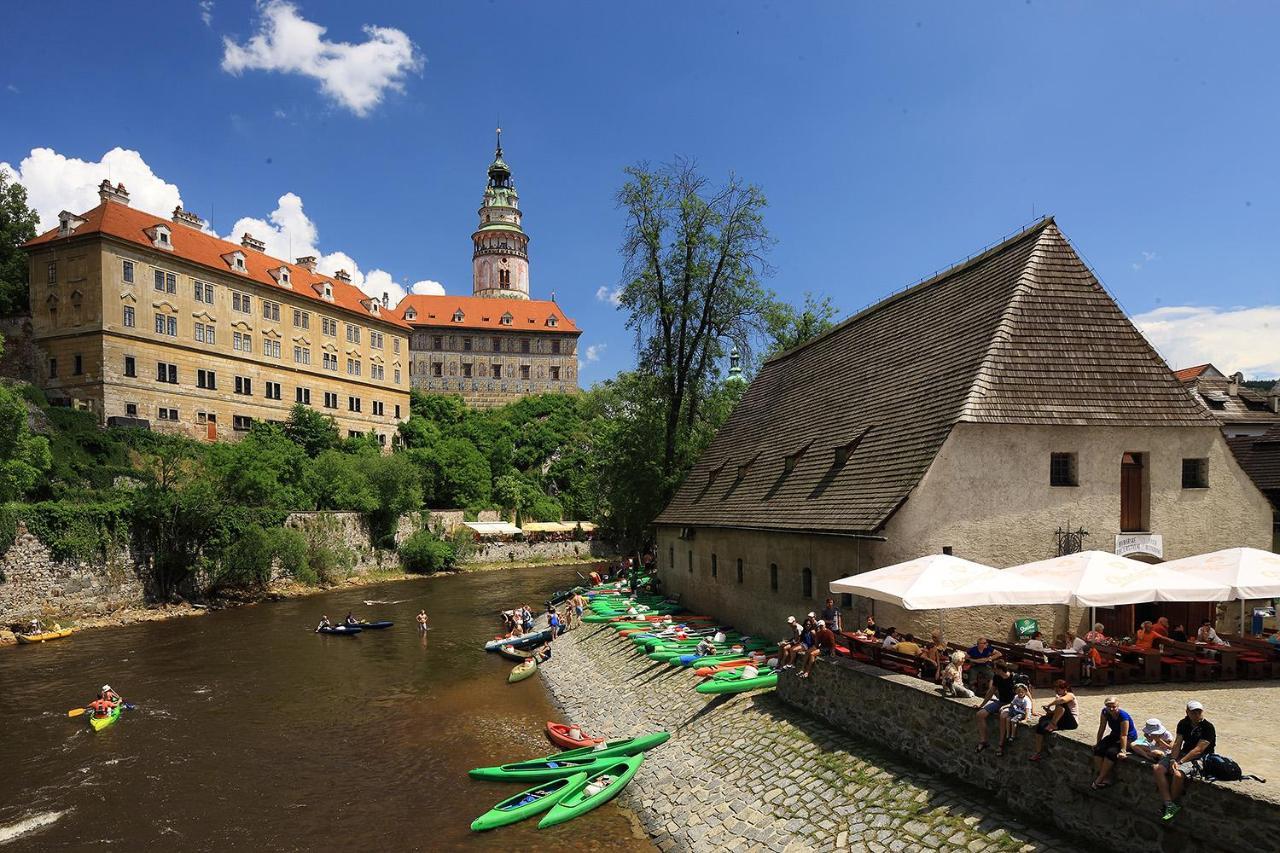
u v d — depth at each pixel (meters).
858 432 23.00
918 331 24.48
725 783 15.62
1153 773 9.38
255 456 58.19
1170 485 19.39
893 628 17.86
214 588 47.09
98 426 54.72
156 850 15.12
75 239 59.19
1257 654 15.78
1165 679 15.42
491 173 137.25
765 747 16.23
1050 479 19.02
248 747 20.80
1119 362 19.69
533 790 16.97
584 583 53.91
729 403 47.06
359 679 27.91
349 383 85.06
